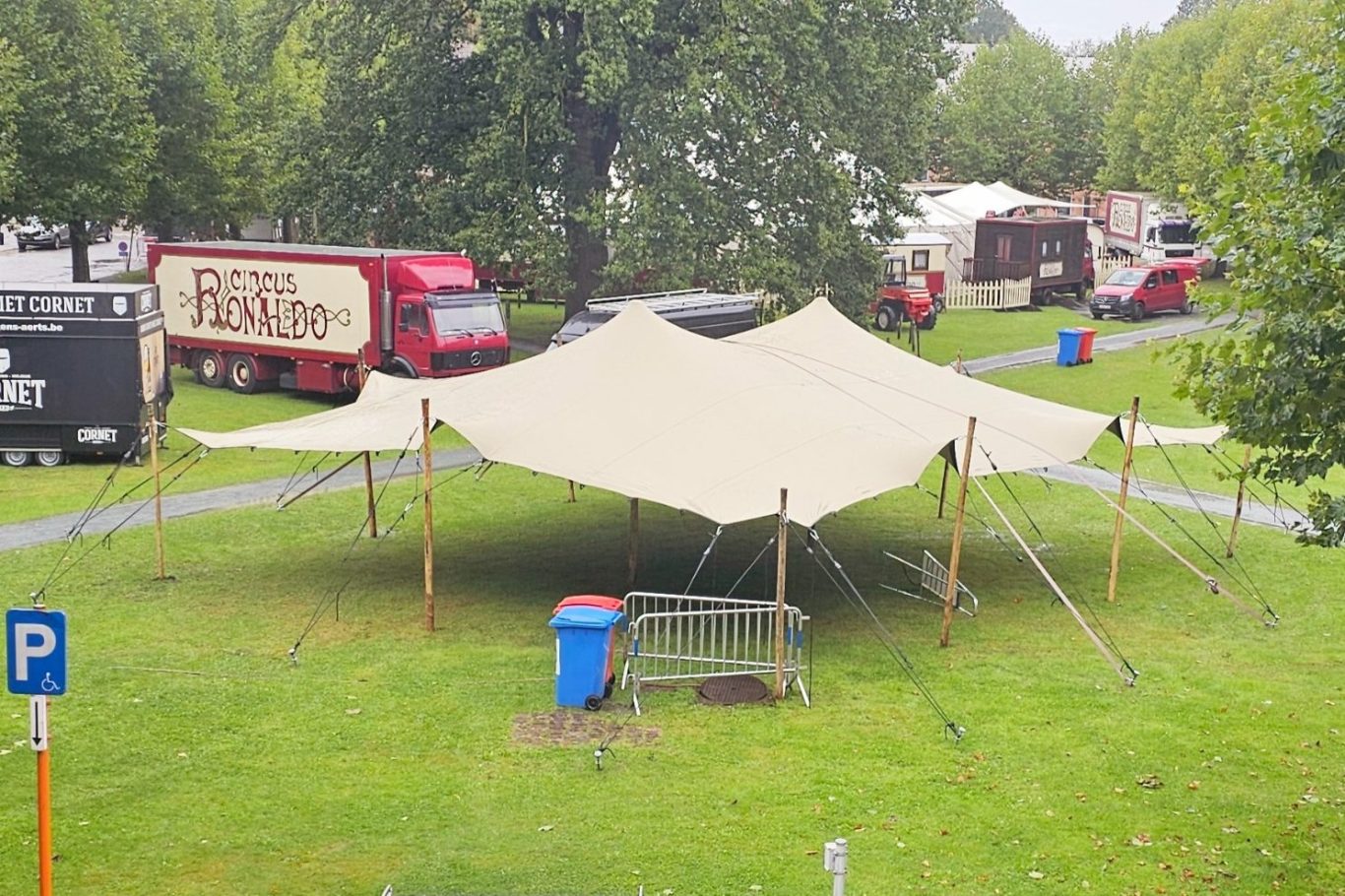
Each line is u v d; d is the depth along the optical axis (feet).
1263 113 34.71
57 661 29.09
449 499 82.99
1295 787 42.19
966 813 39.50
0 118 121.90
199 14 166.30
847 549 73.20
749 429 58.39
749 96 128.16
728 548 72.59
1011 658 54.90
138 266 221.05
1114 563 63.93
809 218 134.10
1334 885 35.55
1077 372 136.87
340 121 141.18
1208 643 57.67
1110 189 248.32
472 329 115.14
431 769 42.27
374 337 114.52
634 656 49.26
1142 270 186.70
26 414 89.51
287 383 122.11
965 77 270.05
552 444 57.67
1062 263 204.64
